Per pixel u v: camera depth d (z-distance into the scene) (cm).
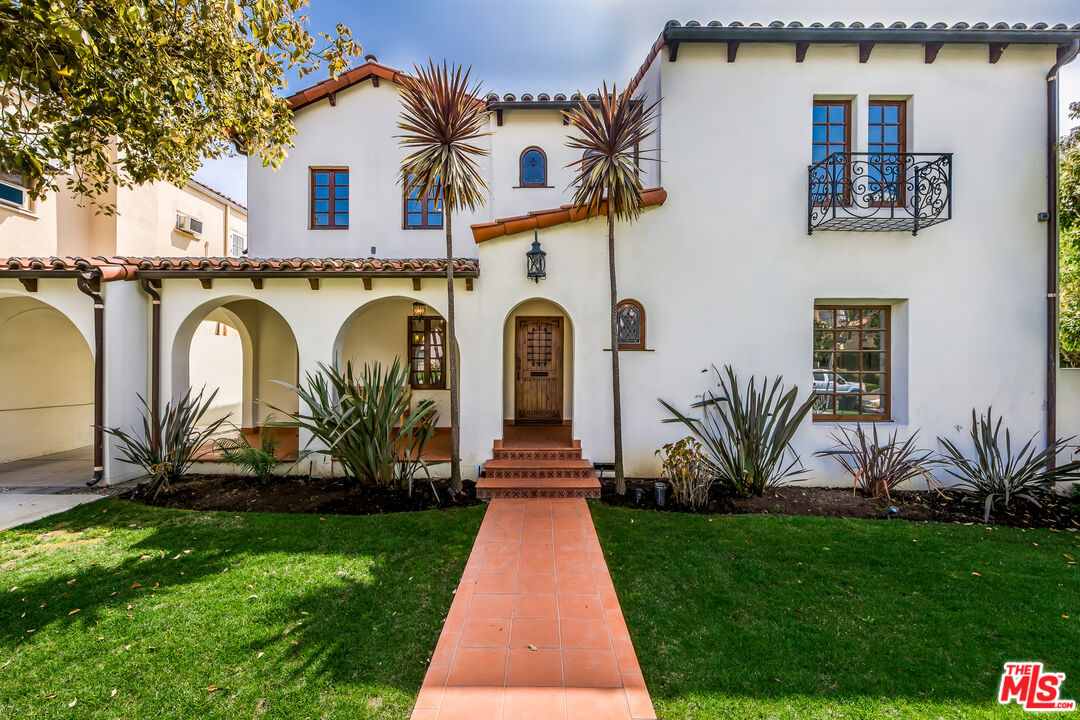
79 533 523
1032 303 707
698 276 724
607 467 720
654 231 724
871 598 392
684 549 488
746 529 541
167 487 655
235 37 545
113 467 708
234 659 310
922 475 703
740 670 303
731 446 694
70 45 406
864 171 721
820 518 580
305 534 520
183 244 1231
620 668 305
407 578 423
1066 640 336
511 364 948
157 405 731
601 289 725
